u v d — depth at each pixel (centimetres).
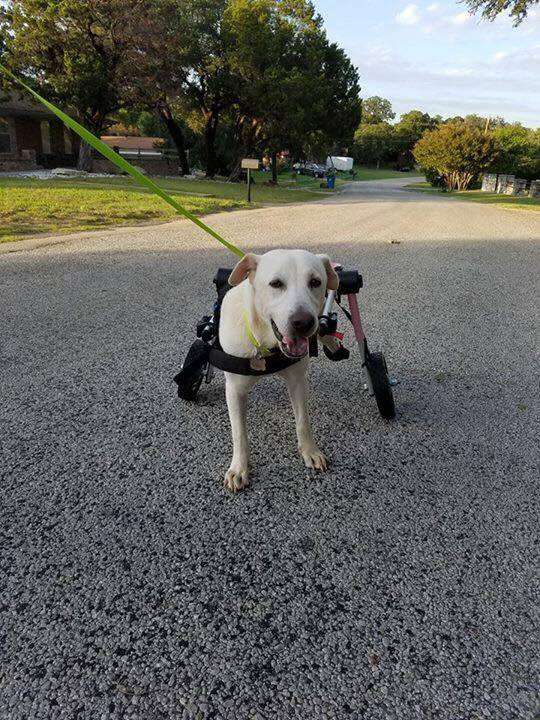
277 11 1705
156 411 182
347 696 90
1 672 91
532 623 105
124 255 422
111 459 153
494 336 278
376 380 173
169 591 109
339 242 561
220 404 188
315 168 3238
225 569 116
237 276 128
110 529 126
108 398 189
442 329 286
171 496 139
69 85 1354
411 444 168
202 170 2194
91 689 89
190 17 1622
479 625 104
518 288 390
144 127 3212
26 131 1612
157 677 92
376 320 297
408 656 97
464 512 138
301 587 112
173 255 432
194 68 1688
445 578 116
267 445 164
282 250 129
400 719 86
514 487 149
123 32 1359
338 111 1845
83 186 1030
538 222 937
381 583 114
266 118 1745
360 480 149
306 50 1716
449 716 87
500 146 2431
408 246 562
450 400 201
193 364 171
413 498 142
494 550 125
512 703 90
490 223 883
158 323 269
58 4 1299
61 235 491
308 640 100
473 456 164
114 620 102
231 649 97
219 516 132
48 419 173
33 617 102
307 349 119
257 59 1608
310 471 152
